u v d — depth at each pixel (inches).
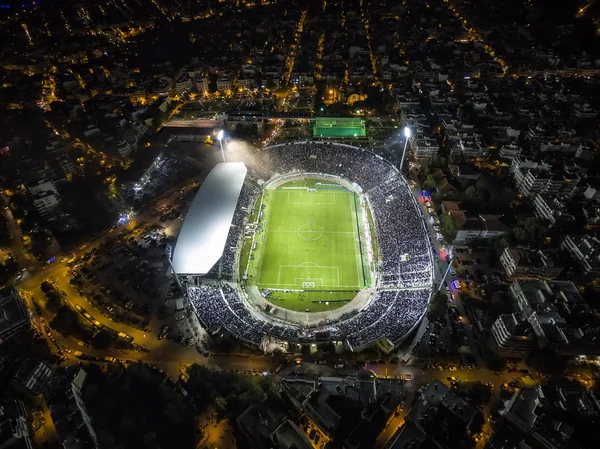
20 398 6560.0
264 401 6161.4
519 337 6801.2
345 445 5482.3
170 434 6058.1
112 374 6830.7
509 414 5890.8
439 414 5782.5
